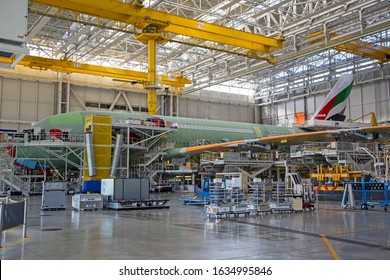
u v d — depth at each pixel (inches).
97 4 1379.2
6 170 1503.4
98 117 1499.8
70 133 1670.8
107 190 971.9
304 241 452.1
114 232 535.2
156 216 768.9
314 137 1931.6
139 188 982.4
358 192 1101.7
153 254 377.1
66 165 1633.9
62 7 1364.4
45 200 906.1
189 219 711.1
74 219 712.4
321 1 1724.9
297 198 841.5
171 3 1562.5
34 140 1565.0
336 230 547.2
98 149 1478.8
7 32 675.4
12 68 750.5
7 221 432.8
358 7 1567.4
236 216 750.5
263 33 1897.1
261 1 1772.9
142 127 1690.5
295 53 1862.7
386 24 1510.8
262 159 1620.3
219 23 1927.9
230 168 1485.0
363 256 363.6
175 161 1962.4
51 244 435.2
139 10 1476.4
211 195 810.8
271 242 446.0
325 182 1302.9
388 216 745.0
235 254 375.9
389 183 911.7
